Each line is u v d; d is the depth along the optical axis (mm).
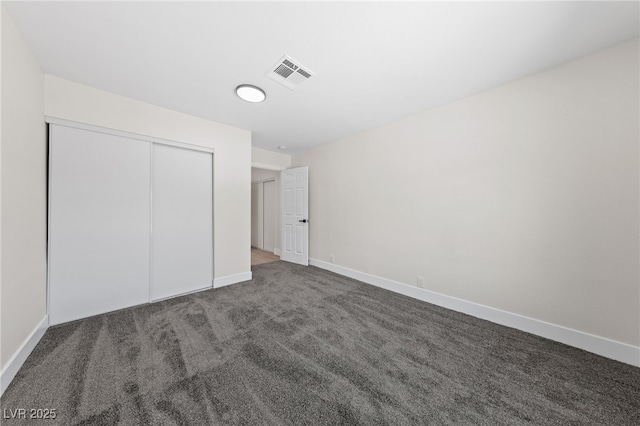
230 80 1896
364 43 1457
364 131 3146
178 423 1027
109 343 1635
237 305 2328
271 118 2705
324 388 1245
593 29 1337
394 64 1678
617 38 1416
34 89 1603
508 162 1938
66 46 1489
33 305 1591
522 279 1882
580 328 1626
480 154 2098
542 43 1458
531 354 1558
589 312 1594
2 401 1122
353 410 1110
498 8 1190
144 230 2330
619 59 1471
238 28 1332
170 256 2527
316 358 1499
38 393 1175
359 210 3238
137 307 2254
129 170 2234
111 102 2107
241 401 1153
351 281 3172
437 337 1766
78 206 1977
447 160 2324
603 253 1543
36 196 1652
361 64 1677
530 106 1819
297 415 1078
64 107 1882
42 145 1755
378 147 2984
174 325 1909
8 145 1278
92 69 1748
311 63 1667
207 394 1192
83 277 2008
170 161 2516
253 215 5875
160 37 1409
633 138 1439
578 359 1504
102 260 2102
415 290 2590
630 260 1462
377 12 1220
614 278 1509
